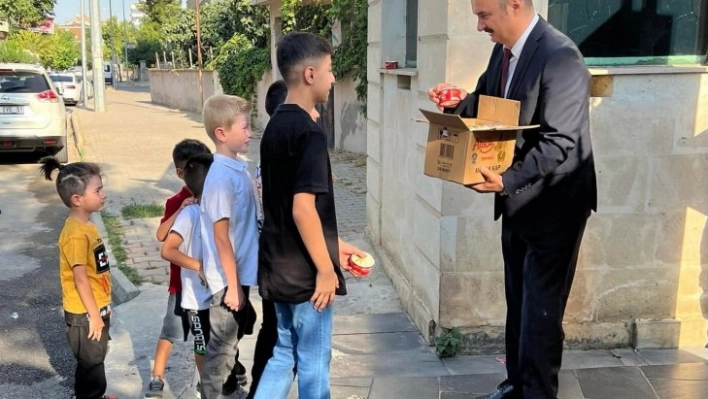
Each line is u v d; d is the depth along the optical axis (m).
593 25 4.04
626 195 4.05
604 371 3.85
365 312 5.01
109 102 31.22
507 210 2.97
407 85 5.11
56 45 33.94
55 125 11.68
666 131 4.00
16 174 11.08
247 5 20.41
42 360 4.48
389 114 5.70
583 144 2.85
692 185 4.07
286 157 2.79
